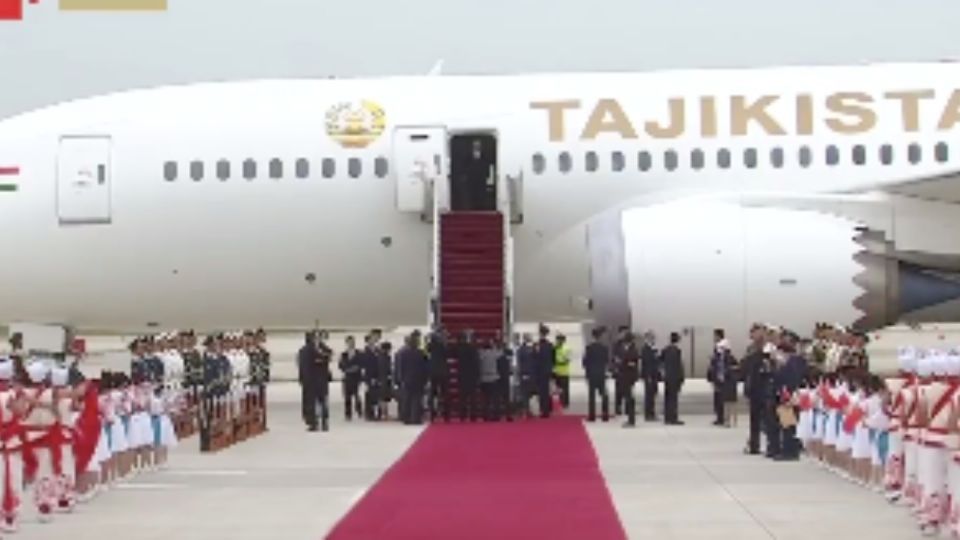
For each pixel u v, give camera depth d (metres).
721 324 26.56
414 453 21.39
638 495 16.39
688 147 28.75
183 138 29.16
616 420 26.84
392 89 29.59
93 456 16.30
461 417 26.84
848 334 21.14
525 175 28.77
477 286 28.22
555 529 13.88
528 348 27.20
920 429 13.58
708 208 27.12
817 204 27.77
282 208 28.94
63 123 29.53
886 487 15.84
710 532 13.62
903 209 27.83
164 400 20.16
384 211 28.94
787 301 26.47
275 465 20.20
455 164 30.58
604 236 27.67
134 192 28.98
